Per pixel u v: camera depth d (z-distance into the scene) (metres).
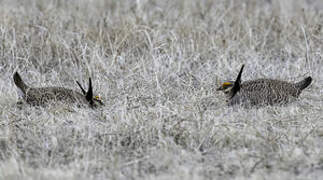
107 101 28.09
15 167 18.89
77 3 41.84
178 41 35.56
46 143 21.19
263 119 23.53
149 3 42.44
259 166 19.34
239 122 23.16
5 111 25.31
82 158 20.30
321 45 36.03
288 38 37.34
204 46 35.06
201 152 20.73
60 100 26.61
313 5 44.28
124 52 34.66
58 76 32.06
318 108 25.77
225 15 40.03
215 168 19.34
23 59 33.62
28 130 22.81
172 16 39.66
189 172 18.98
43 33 35.25
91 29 36.44
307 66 33.03
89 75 31.41
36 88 27.34
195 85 30.48
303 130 22.48
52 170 18.97
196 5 42.59
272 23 39.19
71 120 24.19
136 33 36.09
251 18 39.91
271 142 20.98
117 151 20.72
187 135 21.77
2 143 21.72
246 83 27.44
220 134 21.59
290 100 26.75
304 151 20.45
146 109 25.67
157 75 30.83
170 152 20.34
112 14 40.03
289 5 43.28
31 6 41.12
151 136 21.81
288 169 19.11
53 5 40.97
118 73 32.06
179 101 27.05
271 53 36.34
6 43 34.22
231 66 32.94
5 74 31.75
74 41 35.28
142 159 19.97
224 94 28.36
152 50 33.59
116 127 22.81
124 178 18.52
